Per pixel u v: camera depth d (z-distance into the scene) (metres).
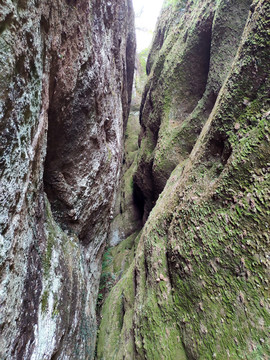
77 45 2.68
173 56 6.55
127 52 9.09
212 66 4.75
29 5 1.45
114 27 5.41
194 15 5.92
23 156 1.56
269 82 1.99
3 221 1.33
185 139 5.64
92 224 4.56
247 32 2.35
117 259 7.17
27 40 1.47
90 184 3.92
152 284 3.04
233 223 2.04
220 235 2.15
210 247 2.22
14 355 1.52
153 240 3.51
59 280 2.50
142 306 3.05
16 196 1.49
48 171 2.94
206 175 2.72
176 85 6.31
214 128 2.62
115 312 4.23
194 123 5.39
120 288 4.71
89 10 3.10
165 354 2.36
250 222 1.89
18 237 1.58
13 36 1.27
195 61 5.79
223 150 2.48
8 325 1.43
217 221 2.23
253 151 1.98
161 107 6.88
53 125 2.62
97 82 3.53
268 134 1.89
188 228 2.62
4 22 1.18
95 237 4.97
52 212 3.17
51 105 2.44
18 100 1.42
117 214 10.12
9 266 1.43
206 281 2.18
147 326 2.78
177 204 3.20
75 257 3.30
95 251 5.14
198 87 6.01
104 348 3.65
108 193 5.09
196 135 5.44
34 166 1.89
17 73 1.37
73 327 2.79
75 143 3.16
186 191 3.00
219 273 2.07
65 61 2.43
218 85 4.56
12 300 1.48
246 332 1.72
